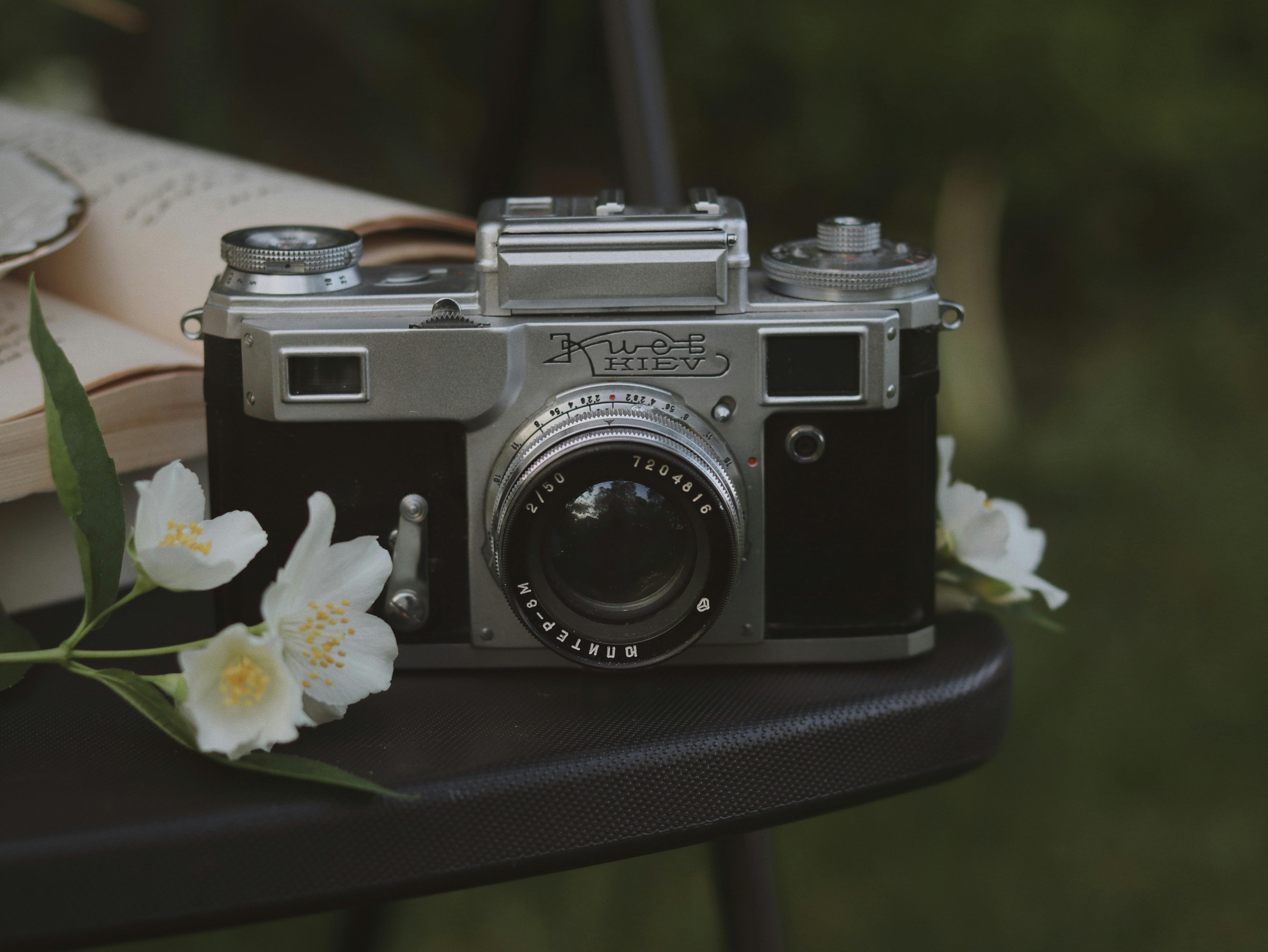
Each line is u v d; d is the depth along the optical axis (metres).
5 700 0.45
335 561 0.44
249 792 0.43
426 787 0.43
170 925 0.42
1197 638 1.07
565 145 1.36
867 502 0.47
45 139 0.58
